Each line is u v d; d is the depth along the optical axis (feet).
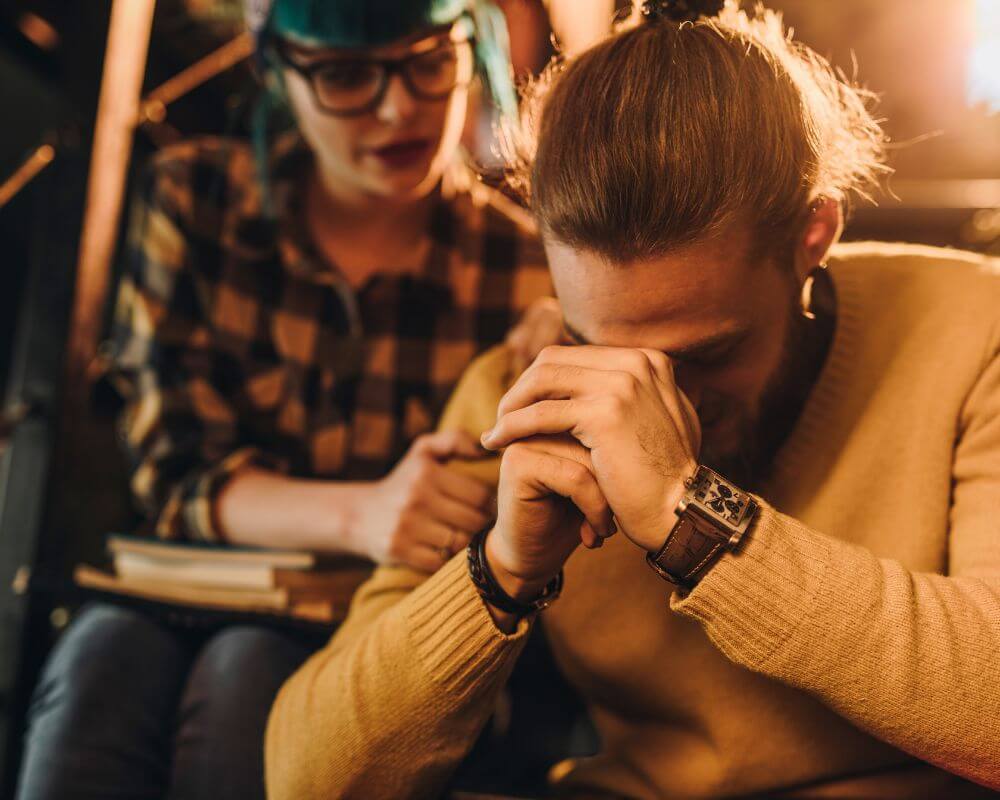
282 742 2.72
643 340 2.31
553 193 2.28
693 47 2.36
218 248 4.47
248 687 3.17
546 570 2.43
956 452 2.74
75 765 3.04
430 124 3.89
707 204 2.17
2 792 4.15
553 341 3.25
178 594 3.65
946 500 2.70
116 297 5.17
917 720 2.12
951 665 2.11
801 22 7.31
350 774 2.55
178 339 4.42
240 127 5.16
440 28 3.71
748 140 2.24
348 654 2.71
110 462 4.95
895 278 2.97
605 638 3.01
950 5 7.17
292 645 3.44
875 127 2.83
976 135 7.14
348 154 3.94
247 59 5.52
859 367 2.83
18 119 7.62
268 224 4.43
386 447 4.43
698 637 2.89
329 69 3.72
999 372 2.71
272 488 3.90
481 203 4.68
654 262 2.20
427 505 3.14
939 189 6.36
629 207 2.17
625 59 2.35
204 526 3.92
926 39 7.19
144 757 3.16
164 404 4.35
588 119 2.27
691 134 2.20
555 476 2.27
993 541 2.49
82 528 4.73
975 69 7.13
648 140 2.19
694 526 2.17
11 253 8.05
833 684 2.15
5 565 4.50
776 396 2.64
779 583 2.15
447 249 4.52
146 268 4.46
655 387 2.24
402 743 2.53
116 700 3.19
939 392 2.74
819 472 2.77
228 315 4.45
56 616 4.42
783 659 2.16
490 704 2.62
